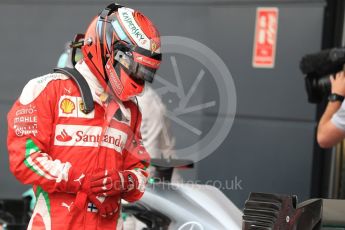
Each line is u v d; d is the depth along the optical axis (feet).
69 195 30.12
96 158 30.25
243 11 60.90
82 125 30.22
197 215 35.53
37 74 68.08
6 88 68.80
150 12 64.39
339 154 57.00
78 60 33.12
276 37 59.72
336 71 42.83
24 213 46.88
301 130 59.00
